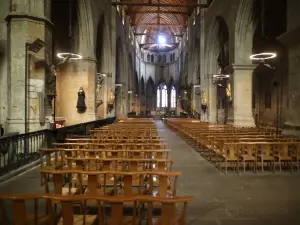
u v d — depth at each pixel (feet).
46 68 39.83
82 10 65.92
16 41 37.76
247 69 67.82
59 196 10.30
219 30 90.43
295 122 41.81
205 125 66.08
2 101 41.29
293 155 29.50
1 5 40.81
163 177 14.90
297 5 40.50
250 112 67.87
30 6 38.37
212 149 33.81
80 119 67.56
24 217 10.36
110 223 11.50
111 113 95.76
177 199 10.07
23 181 23.82
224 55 93.97
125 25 136.15
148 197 10.18
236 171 28.91
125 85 132.87
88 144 26.30
